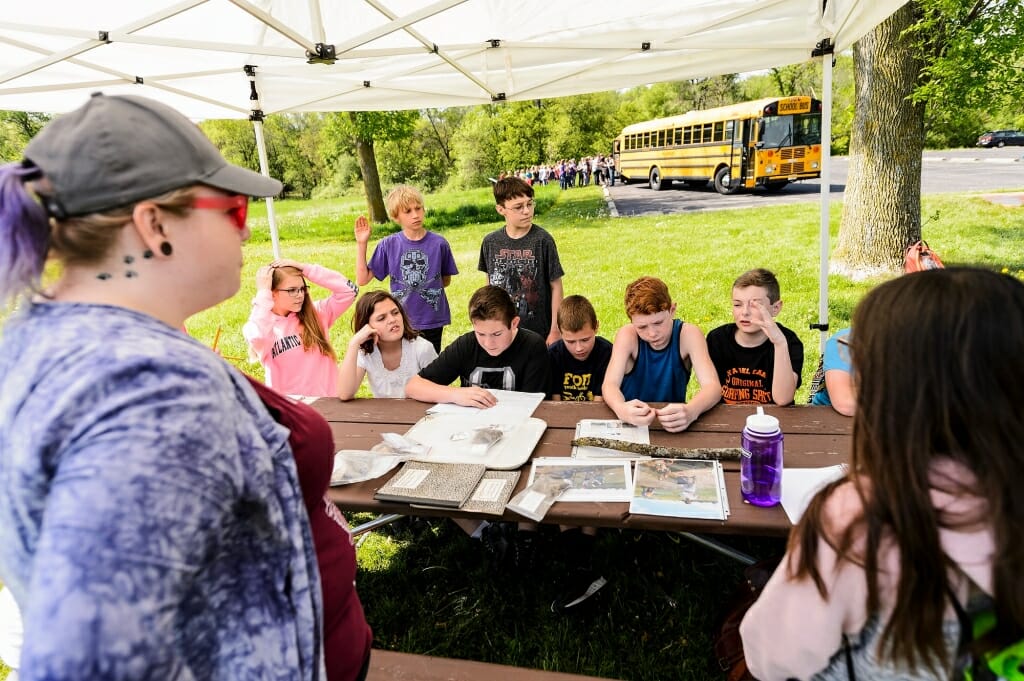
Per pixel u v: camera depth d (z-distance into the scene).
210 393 0.57
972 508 0.60
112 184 0.58
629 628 2.12
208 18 2.76
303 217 18.67
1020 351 0.60
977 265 0.68
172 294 0.67
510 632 2.15
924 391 0.62
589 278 8.72
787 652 0.79
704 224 12.13
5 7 2.52
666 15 2.93
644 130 19.55
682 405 1.99
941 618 0.63
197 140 0.66
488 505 1.57
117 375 0.52
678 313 6.79
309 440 0.87
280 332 2.94
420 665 1.48
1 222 0.56
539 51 3.26
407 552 2.63
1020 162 16.34
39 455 0.51
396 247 3.80
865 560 0.67
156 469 0.50
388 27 2.52
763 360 2.53
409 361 2.88
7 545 0.56
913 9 6.54
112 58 3.15
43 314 0.59
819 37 2.82
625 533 2.59
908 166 7.00
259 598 0.66
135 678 0.48
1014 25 6.09
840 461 1.70
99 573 0.46
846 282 7.26
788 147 14.34
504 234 3.58
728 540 2.48
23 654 0.45
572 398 2.85
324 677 0.76
